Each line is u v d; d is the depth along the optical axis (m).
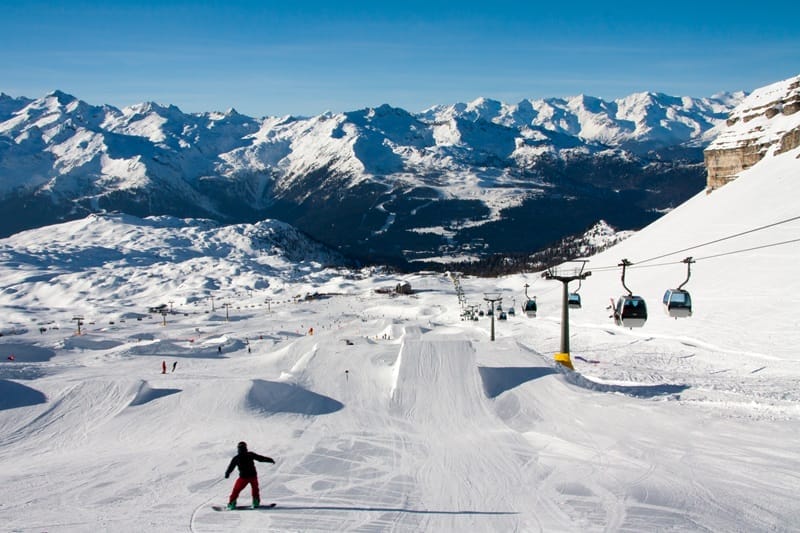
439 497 20.88
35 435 34.94
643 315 36.12
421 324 118.69
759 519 17.73
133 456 28.58
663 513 18.45
